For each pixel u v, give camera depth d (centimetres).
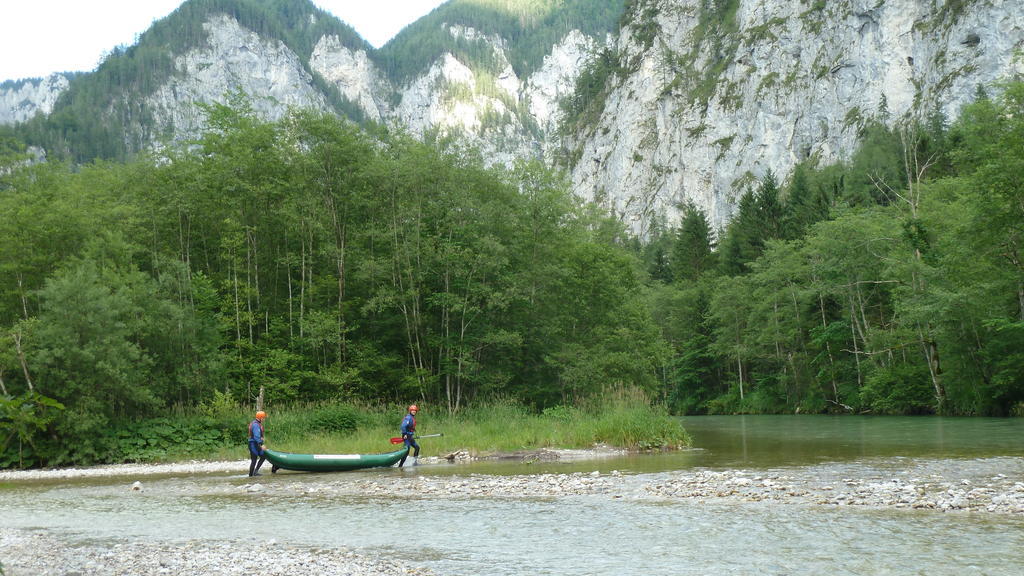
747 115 14575
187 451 2883
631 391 3375
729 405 7431
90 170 4006
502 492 1759
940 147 7138
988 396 4103
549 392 4031
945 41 11031
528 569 1009
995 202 3672
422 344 3825
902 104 11538
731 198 14288
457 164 3869
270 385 3384
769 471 1959
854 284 5662
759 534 1177
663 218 15512
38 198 3192
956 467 1884
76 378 2783
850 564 974
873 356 5378
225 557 1112
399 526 1367
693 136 15675
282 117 3897
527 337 3978
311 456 2345
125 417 2978
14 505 1805
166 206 3647
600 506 1512
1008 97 3744
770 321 6762
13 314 3111
